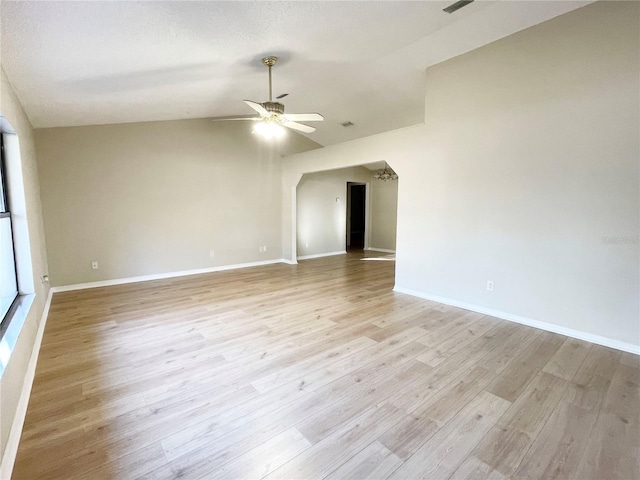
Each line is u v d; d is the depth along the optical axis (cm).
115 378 235
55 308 395
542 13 295
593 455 161
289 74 388
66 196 474
